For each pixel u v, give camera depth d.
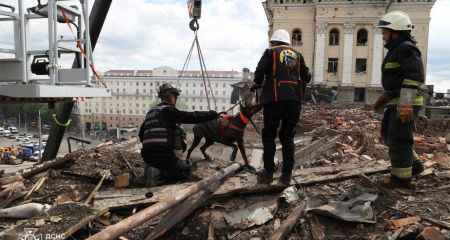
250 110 5.36
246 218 3.86
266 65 4.27
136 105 88.88
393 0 34.56
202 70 8.03
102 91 5.53
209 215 3.96
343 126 14.03
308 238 3.56
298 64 4.38
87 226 3.51
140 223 3.11
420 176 4.76
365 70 36.25
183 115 4.86
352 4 35.06
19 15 4.49
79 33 5.27
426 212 3.77
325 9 35.59
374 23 35.06
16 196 4.48
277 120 4.40
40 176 5.19
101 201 4.07
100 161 5.77
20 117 88.88
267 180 4.50
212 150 9.03
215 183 4.46
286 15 37.03
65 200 4.38
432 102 29.31
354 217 3.67
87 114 88.94
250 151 8.87
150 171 4.79
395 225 3.53
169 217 3.74
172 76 87.00
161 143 4.83
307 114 21.27
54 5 4.65
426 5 34.03
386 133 4.35
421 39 34.69
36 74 4.86
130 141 8.56
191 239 3.67
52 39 4.64
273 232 3.56
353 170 5.04
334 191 4.45
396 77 3.99
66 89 4.71
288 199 4.16
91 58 5.40
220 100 83.56
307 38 36.91
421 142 8.09
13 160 33.69
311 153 7.67
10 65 4.53
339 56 36.12
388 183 4.34
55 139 9.41
